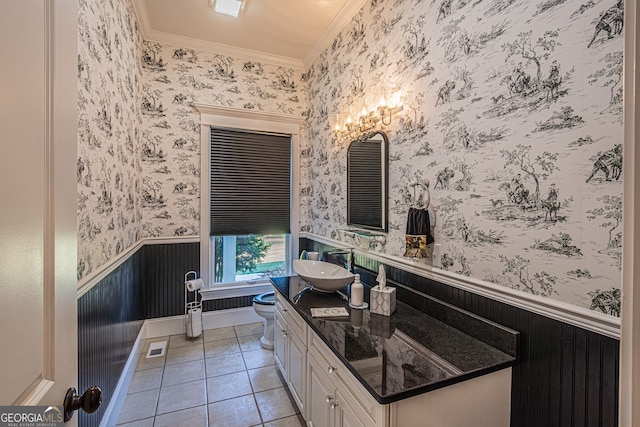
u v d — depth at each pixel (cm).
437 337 134
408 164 178
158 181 285
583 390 98
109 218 174
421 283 169
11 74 46
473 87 135
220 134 307
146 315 283
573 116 100
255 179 321
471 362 113
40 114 55
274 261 340
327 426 135
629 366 44
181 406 190
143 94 278
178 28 273
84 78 134
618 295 90
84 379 133
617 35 89
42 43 56
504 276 123
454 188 147
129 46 225
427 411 102
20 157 49
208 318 307
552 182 106
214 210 305
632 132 44
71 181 69
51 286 59
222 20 260
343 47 254
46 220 58
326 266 234
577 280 100
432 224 160
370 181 216
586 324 97
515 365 117
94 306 147
